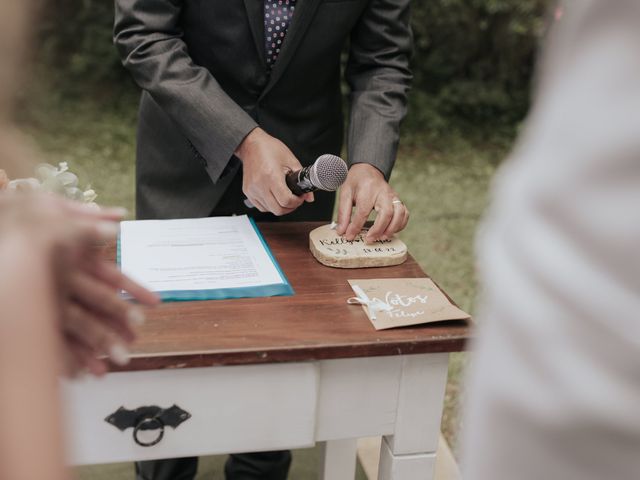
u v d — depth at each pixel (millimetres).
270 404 1348
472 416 477
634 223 387
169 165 2025
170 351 1246
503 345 435
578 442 419
